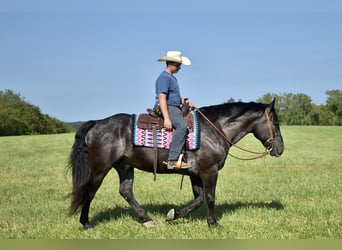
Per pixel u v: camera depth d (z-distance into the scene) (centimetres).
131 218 962
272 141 891
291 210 1013
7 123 9338
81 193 834
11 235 841
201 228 858
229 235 816
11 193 1361
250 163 2169
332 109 10562
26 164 2311
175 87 827
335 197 1177
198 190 882
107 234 840
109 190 1404
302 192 1252
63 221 947
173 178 1678
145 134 834
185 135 823
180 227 873
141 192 1343
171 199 1201
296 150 2914
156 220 943
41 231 865
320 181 1487
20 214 1033
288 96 10800
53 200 1224
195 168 843
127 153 851
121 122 856
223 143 860
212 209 855
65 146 3756
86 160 844
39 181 1648
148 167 855
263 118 888
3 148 3594
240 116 880
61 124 10775
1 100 9656
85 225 868
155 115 843
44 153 3072
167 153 834
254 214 970
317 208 1018
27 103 10156
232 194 1264
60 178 1742
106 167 848
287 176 1652
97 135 847
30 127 9688
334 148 3056
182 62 841
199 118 861
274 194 1244
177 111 825
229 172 1827
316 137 4219
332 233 820
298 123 10656
